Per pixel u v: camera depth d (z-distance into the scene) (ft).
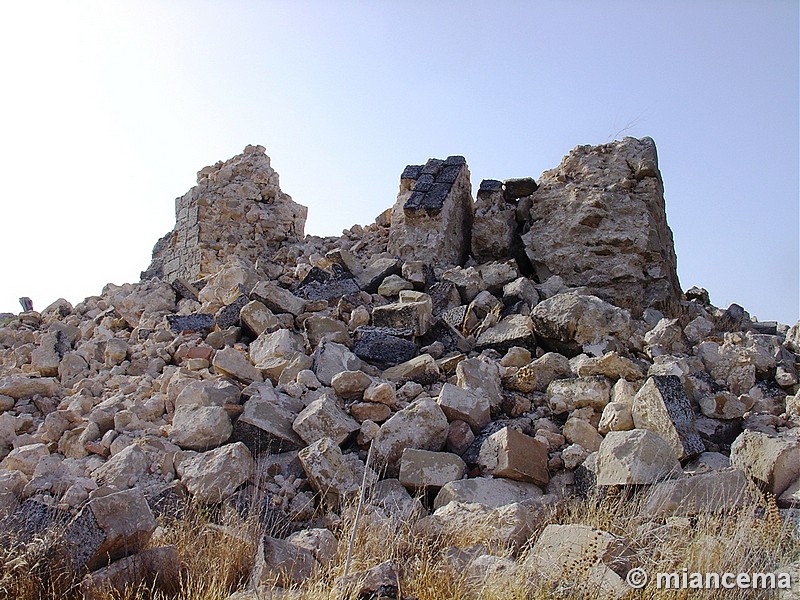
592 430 19.97
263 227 43.78
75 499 14.88
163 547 14.03
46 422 22.98
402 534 15.83
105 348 29.60
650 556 13.70
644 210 34.91
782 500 15.76
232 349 24.56
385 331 26.45
